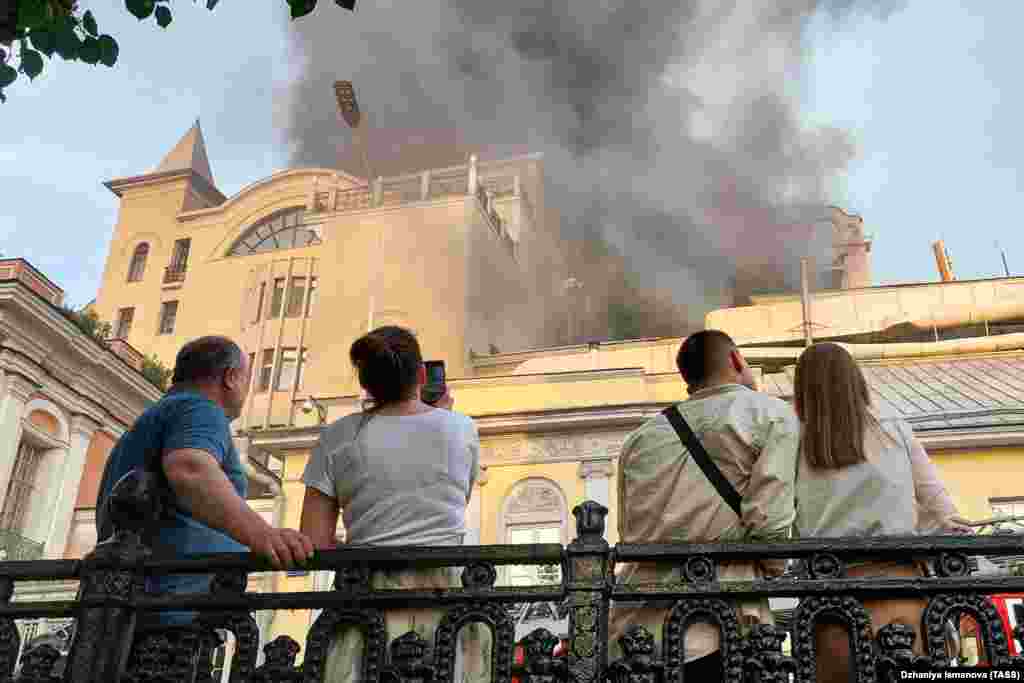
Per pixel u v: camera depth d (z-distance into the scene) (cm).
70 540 2139
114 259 4538
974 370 2175
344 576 287
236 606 288
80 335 2161
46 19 485
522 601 274
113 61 521
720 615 268
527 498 1827
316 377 3566
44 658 291
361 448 328
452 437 331
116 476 329
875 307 2666
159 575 306
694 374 349
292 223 4209
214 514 295
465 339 3372
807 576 271
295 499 1966
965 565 267
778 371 2456
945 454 1712
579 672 258
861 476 320
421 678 269
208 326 4138
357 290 3638
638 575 311
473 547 283
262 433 2016
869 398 335
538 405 1948
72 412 2188
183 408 326
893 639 260
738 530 308
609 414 1833
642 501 324
